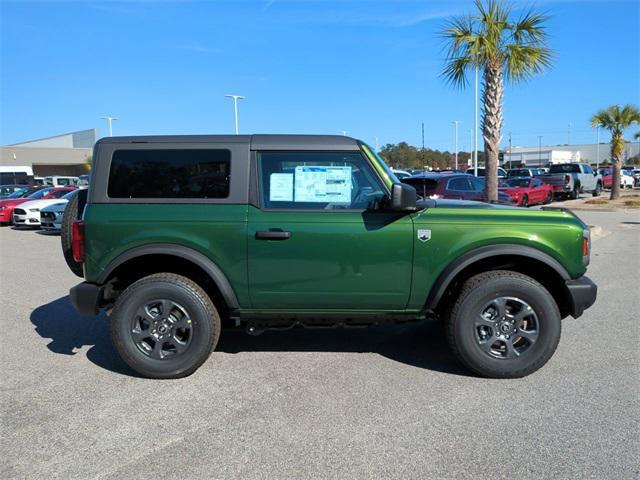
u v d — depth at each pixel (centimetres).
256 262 436
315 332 580
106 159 445
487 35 1128
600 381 432
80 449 337
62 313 673
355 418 373
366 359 492
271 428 360
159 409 393
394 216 434
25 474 310
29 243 1420
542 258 432
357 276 436
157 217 437
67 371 472
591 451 325
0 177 5412
